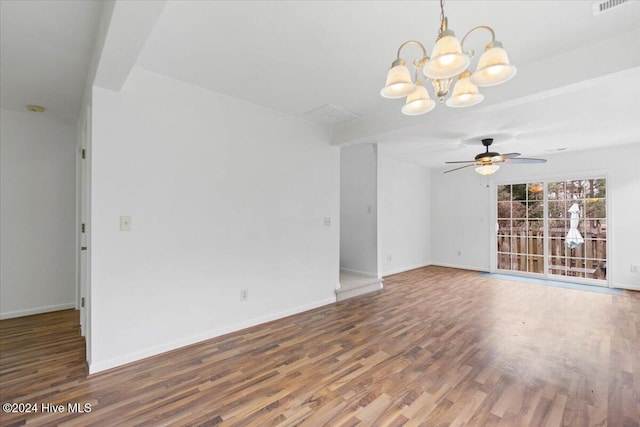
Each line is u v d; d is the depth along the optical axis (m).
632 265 4.80
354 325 3.25
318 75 2.60
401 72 1.50
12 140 3.45
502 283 5.29
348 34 2.02
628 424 1.71
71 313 3.61
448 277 5.79
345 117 3.65
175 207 2.66
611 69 2.05
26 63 2.37
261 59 2.34
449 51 1.27
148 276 2.51
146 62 2.38
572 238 5.40
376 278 4.91
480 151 5.26
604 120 3.50
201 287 2.82
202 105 2.84
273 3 1.71
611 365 2.37
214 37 2.05
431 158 5.96
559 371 2.29
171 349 2.62
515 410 1.83
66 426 1.67
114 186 2.35
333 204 4.13
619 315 3.57
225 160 3.00
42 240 3.64
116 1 1.39
